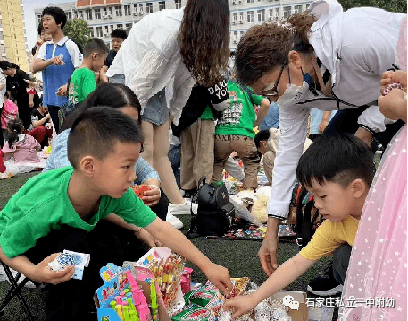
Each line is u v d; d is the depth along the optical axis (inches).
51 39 199.0
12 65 314.7
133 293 58.4
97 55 161.0
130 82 104.8
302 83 62.8
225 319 62.2
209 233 112.9
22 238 59.9
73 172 60.7
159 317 61.7
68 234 62.1
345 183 53.5
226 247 105.0
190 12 97.0
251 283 74.7
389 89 45.5
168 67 106.9
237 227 118.3
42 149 261.9
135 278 62.6
